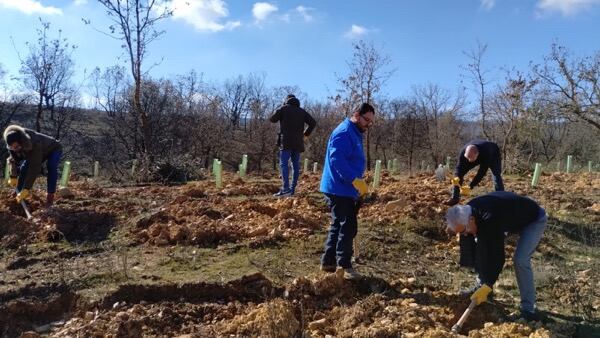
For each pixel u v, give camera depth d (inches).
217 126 1406.3
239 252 224.4
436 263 230.8
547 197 378.6
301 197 321.4
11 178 279.7
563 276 221.1
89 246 231.9
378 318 170.9
